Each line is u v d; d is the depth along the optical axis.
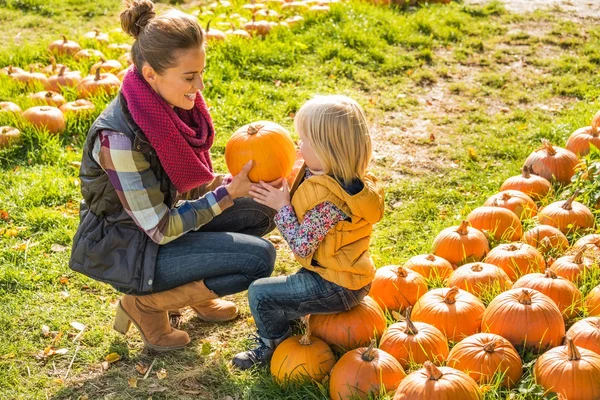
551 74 8.77
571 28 10.21
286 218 3.64
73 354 4.11
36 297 4.60
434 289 4.17
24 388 3.86
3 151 6.37
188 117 3.78
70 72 7.93
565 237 4.89
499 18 10.68
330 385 3.56
